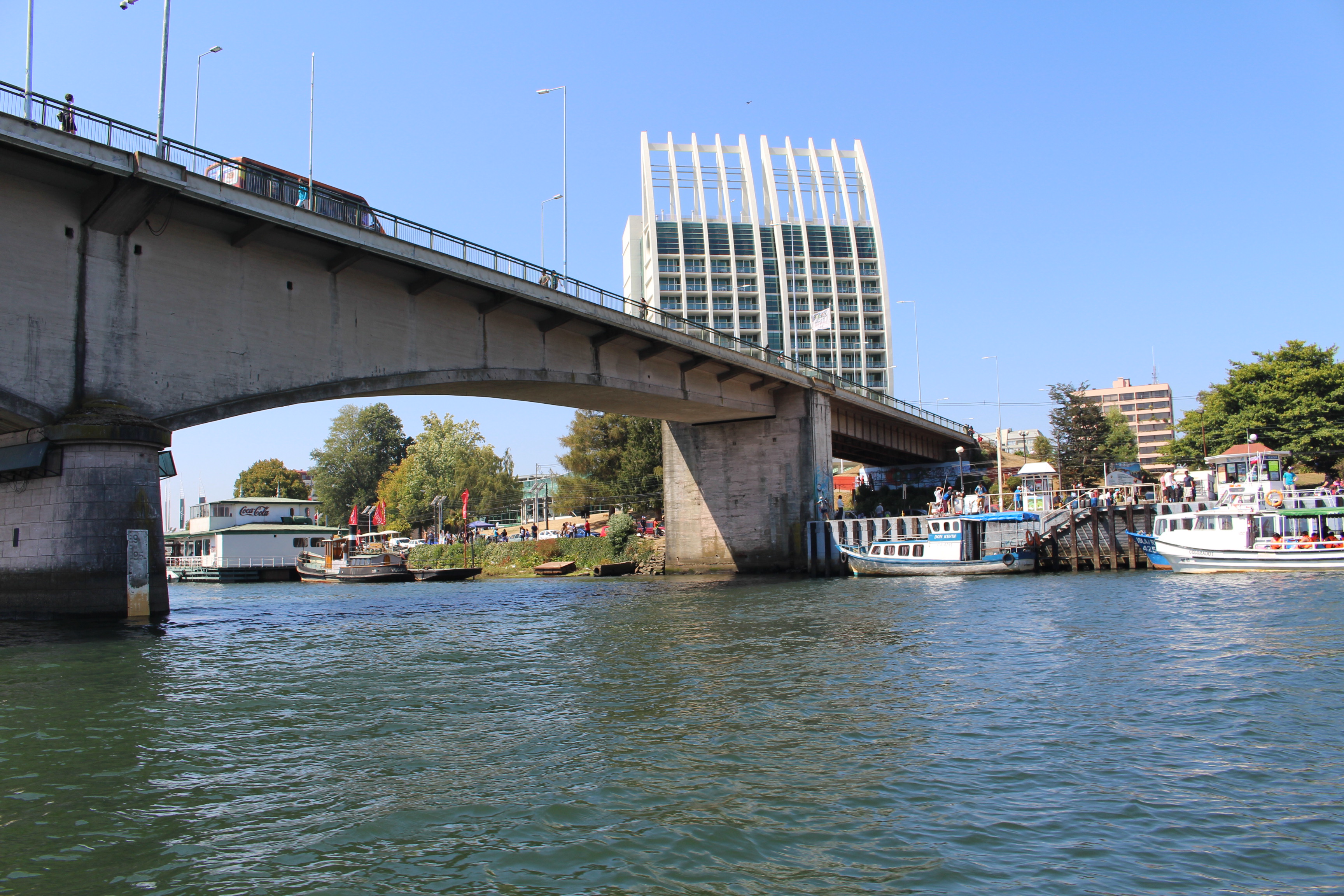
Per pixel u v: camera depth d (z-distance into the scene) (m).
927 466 88.62
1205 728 12.11
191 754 11.26
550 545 72.25
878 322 152.38
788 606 31.84
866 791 9.56
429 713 13.70
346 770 10.49
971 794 9.47
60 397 22.94
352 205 28.94
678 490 60.00
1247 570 40.62
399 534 107.12
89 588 22.95
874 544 50.59
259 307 27.30
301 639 23.89
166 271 25.11
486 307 34.59
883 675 16.52
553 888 7.17
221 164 25.72
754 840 8.19
